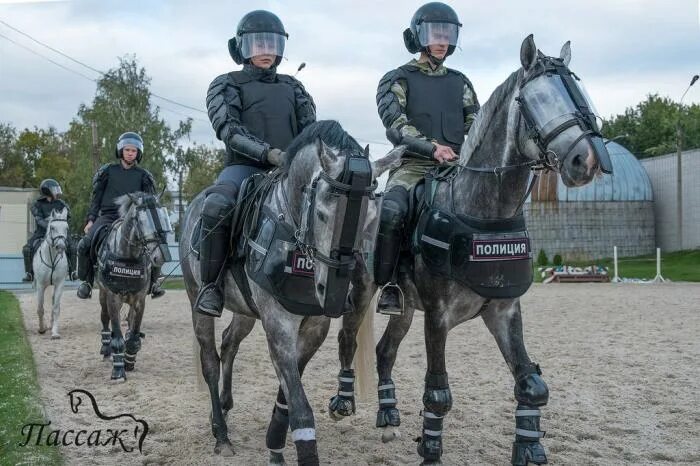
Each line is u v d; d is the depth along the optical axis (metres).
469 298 4.51
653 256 37.84
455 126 5.43
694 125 53.56
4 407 6.38
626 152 40.69
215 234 4.89
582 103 4.01
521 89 4.23
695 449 5.19
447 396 4.57
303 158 4.18
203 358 5.48
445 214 4.57
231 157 5.48
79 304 18.48
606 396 6.97
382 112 5.35
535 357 9.30
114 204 9.53
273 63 5.51
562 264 33.34
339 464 5.01
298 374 4.23
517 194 4.38
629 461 4.96
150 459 5.11
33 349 10.72
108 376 8.59
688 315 13.64
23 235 37.19
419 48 5.62
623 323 12.64
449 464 4.94
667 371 8.13
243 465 5.00
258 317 5.04
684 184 39.19
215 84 5.35
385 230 4.86
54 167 60.75
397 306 4.91
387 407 5.66
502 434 5.73
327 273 3.67
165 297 20.94
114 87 40.81
